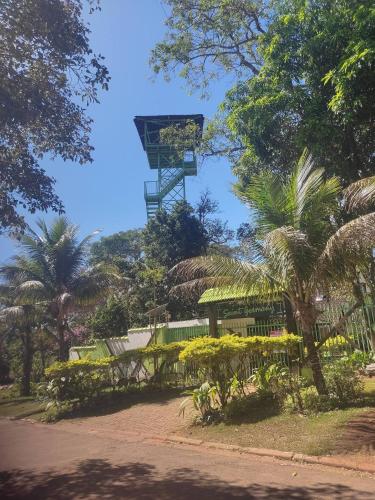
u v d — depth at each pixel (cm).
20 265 2127
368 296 1216
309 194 989
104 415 1349
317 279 913
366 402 933
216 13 2039
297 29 1430
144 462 777
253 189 1038
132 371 1666
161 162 3222
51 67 829
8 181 827
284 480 625
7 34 777
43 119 845
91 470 742
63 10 799
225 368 1061
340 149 1359
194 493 587
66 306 1948
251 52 2094
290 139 1476
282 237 888
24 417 1593
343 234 841
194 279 1283
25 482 697
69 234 2103
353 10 1252
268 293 1020
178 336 1820
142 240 3136
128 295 2766
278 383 1002
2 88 780
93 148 906
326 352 1248
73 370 1547
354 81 1178
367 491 562
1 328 2689
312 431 826
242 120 1505
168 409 1254
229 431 923
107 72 859
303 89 1395
